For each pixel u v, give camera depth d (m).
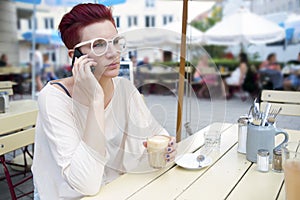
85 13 0.94
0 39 7.22
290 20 6.54
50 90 0.96
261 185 0.86
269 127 1.04
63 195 0.93
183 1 1.51
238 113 1.54
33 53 6.88
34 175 0.99
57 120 0.90
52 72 6.20
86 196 0.80
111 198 0.79
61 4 2.89
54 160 0.92
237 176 0.93
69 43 0.98
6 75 6.41
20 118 1.50
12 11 7.51
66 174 0.82
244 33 6.37
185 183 0.88
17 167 2.21
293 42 6.60
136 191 0.83
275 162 0.97
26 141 1.46
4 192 2.03
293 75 5.75
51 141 0.89
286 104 1.80
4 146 1.34
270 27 6.18
